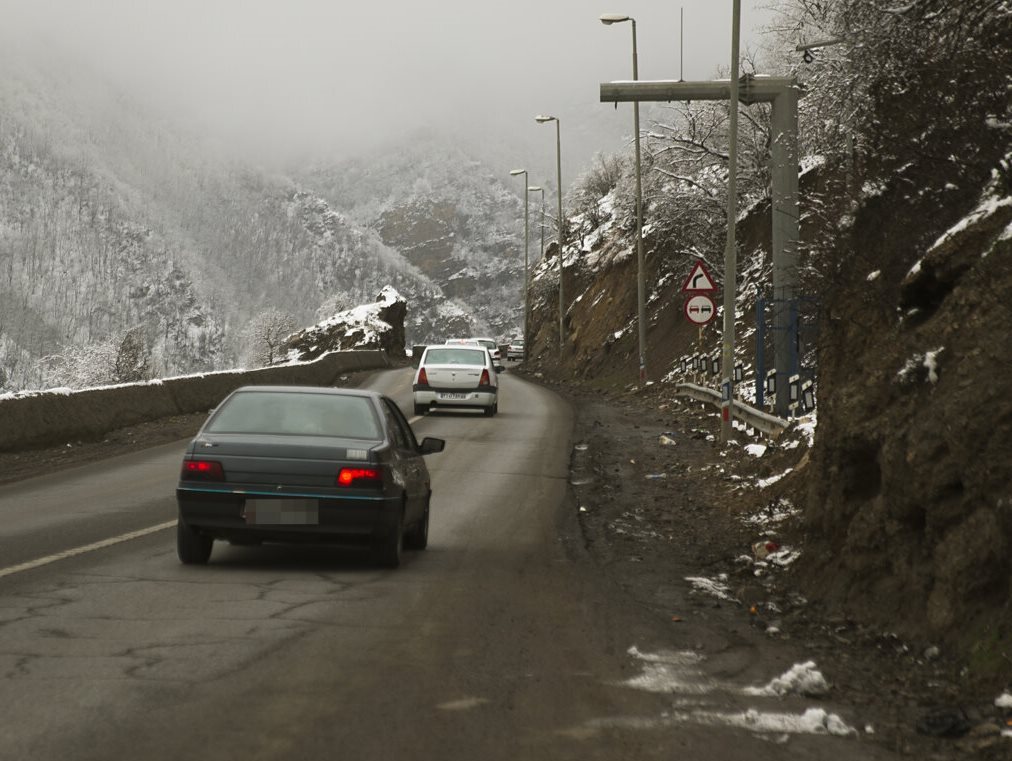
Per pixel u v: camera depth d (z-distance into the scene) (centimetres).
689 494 1841
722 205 4438
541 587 1074
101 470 2159
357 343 12044
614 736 599
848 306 1488
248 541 1125
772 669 771
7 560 1160
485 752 562
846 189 1709
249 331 16488
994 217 971
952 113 1328
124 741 560
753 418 2570
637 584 1109
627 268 6800
